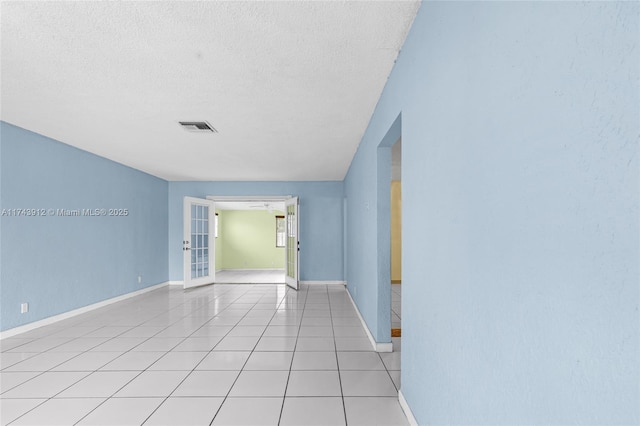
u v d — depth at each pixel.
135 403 2.48
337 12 1.98
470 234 1.31
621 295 0.64
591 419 0.72
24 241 4.28
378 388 2.71
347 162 6.23
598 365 0.70
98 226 5.69
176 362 3.27
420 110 1.94
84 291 5.36
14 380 2.88
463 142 1.37
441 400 1.64
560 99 0.81
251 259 13.42
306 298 6.53
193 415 2.32
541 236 0.89
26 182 4.30
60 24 2.07
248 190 8.41
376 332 3.58
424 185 1.87
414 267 2.08
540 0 0.88
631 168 0.62
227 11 1.96
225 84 2.94
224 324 4.65
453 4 1.46
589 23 0.71
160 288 7.76
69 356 3.44
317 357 3.40
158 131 4.32
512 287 1.03
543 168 0.87
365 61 2.55
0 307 3.97
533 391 0.93
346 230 7.77
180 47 2.34
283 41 2.28
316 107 3.49
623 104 0.63
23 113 3.67
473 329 1.30
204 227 8.39
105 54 2.43
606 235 0.68
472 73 1.29
